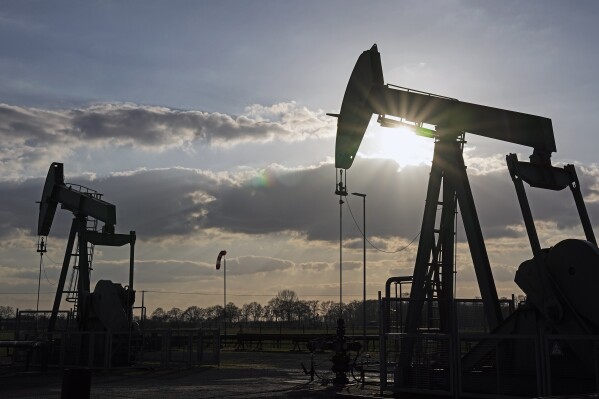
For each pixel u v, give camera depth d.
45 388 22.97
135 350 32.59
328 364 37.44
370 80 21.19
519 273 17.62
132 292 33.66
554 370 15.93
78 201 34.84
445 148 20.55
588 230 18.41
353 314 138.88
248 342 66.94
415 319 19.91
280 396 20.08
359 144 23.61
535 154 18.78
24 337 35.47
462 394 17.17
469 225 19.72
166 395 20.42
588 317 15.98
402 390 18.59
